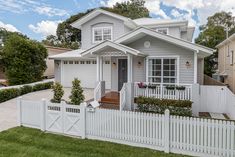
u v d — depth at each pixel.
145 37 12.91
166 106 11.21
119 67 15.22
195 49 11.20
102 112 7.33
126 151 6.48
